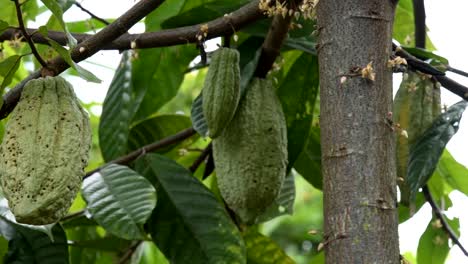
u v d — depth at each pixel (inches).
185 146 85.0
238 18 69.1
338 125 60.5
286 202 82.4
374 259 58.4
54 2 60.1
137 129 84.8
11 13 81.6
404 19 86.2
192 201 74.0
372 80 60.8
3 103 63.1
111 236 80.0
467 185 82.4
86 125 61.0
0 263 72.4
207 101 68.4
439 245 81.1
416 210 82.6
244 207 70.0
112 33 64.8
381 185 59.6
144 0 64.9
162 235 73.1
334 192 59.7
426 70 71.3
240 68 72.0
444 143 71.5
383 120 60.6
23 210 58.5
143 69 83.5
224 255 72.2
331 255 59.0
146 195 71.2
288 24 70.4
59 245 72.4
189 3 84.4
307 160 84.0
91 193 71.5
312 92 76.5
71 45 60.9
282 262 80.9
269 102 71.3
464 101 73.2
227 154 70.2
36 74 64.0
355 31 61.6
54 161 59.2
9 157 59.4
